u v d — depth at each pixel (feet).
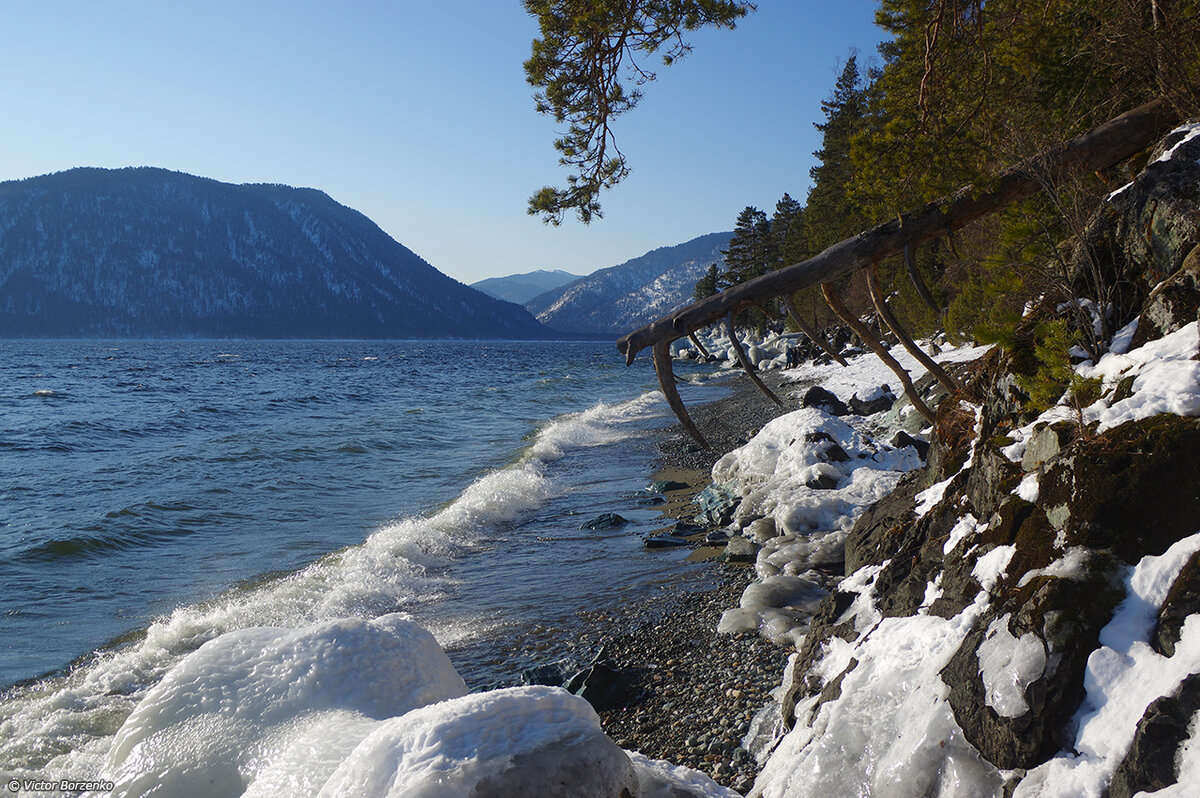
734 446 64.18
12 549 38.40
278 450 74.69
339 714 11.10
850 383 83.25
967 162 22.26
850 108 154.51
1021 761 9.14
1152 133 21.21
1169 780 7.77
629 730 17.72
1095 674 9.09
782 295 22.67
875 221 23.63
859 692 11.82
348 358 389.19
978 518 13.92
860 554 18.78
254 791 9.62
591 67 23.49
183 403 136.05
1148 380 12.14
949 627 11.46
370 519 44.50
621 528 38.60
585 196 25.20
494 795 7.88
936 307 22.59
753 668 19.66
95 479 61.57
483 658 23.17
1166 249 15.23
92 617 28.32
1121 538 10.18
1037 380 14.96
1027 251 19.03
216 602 29.32
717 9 22.07
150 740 11.28
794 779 11.43
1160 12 23.36
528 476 52.49
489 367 292.40
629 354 23.47
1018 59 24.32
